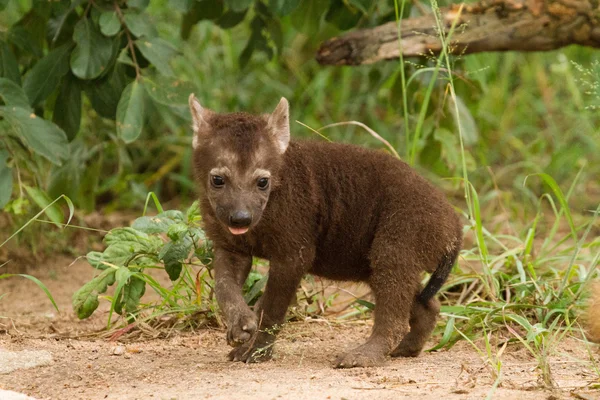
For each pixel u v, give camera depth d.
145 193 17.38
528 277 12.15
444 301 12.37
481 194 17.66
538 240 15.87
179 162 18.48
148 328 11.02
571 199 18.05
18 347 10.03
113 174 18.28
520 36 12.94
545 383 8.33
